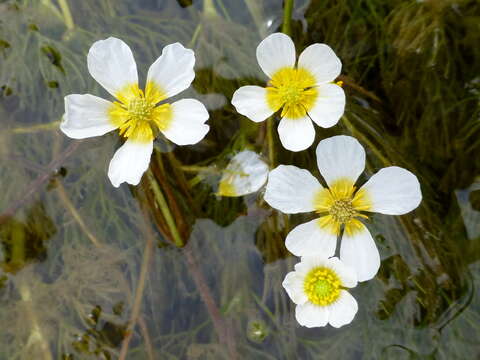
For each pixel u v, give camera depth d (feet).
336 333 0.42
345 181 0.39
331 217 0.39
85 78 0.43
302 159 0.43
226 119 0.43
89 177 0.42
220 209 0.42
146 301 0.41
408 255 0.42
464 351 0.42
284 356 0.41
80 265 0.41
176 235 0.41
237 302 0.42
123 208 0.42
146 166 0.39
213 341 0.41
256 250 0.42
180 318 0.41
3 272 0.41
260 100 0.40
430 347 0.42
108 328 0.40
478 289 0.42
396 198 0.39
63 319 0.40
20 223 0.41
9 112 0.42
